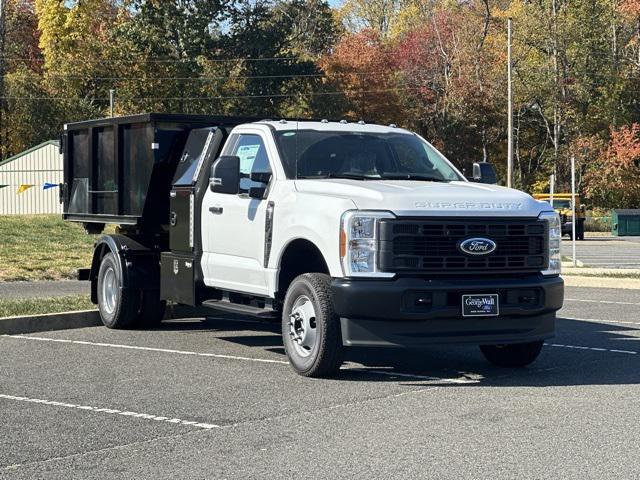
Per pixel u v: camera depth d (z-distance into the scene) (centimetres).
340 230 941
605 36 7000
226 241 1127
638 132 6912
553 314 1004
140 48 6794
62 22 7038
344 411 816
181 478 620
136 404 847
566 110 6794
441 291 931
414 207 939
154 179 1337
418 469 635
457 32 7138
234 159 1066
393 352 1173
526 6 7031
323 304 951
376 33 7650
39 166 4838
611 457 662
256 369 1027
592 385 937
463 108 7012
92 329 1373
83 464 654
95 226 1551
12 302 1462
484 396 880
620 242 4684
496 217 963
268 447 696
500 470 631
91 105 6788
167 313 1491
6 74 6875
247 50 7419
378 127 1166
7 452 687
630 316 1519
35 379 967
